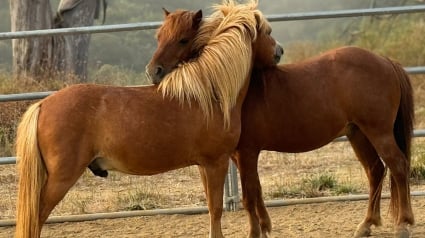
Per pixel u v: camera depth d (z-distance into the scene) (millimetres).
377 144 7879
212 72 7145
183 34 7352
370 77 7820
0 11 30156
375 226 8352
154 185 10727
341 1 32656
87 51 19078
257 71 7840
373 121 7832
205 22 7516
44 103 6918
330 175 10695
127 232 8719
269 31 7777
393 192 7980
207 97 7094
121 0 30250
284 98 7750
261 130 7750
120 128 6879
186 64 7219
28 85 14656
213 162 7227
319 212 9242
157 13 29344
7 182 11102
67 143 6754
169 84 7094
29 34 8898
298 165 11922
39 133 6801
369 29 25203
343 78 7809
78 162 6801
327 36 29734
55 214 9508
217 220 7266
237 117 7309
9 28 28688
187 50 7414
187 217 9273
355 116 7871
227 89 7164
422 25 22984
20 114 11047
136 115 6934
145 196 10031
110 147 6902
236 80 7242
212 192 7246
